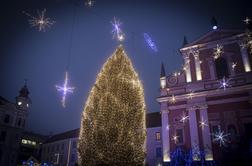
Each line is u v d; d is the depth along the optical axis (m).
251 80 22.41
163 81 26.34
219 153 21.02
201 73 24.77
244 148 20.25
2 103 41.06
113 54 8.39
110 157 6.93
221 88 23.02
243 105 21.86
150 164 33.38
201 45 25.77
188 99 24.06
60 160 47.84
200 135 22.27
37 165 40.94
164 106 24.88
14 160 40.81
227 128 21.69
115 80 7.77
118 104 7.44
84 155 7.22
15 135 41.84
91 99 7.81
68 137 48.84
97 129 7.24
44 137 61.44
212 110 22.84
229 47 24.56
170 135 23.44
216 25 26.27
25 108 45.06
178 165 21.86
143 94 8.08
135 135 7.32
